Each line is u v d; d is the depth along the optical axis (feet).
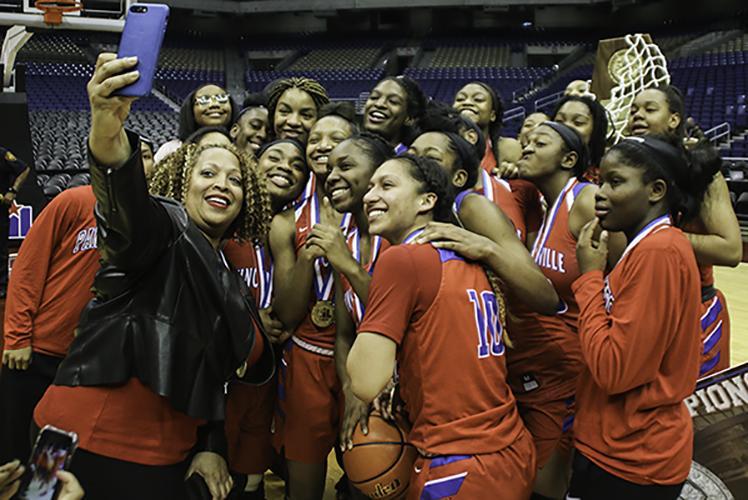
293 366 7.66
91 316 5.17
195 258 5.14
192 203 5.78
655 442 5.47
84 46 64.95
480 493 5.49
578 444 5.88
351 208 7.16
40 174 24.27
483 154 9.44
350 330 7.37
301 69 67.82
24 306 7.52
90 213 7.60
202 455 5.49
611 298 5.56
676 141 5.87
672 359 5.46
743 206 28.58
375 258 7.36
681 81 51.24
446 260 5.71
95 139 4.32
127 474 4.99
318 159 7.77
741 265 27.96
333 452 10.70
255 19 72.95
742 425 7.55
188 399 5.07
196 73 67.10
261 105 11.29
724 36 59.67
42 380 7.68
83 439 4.94
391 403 6.58
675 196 5.70
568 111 9.66
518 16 68.85
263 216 6.22
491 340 5.77
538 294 6.31
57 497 4.14
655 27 65.57
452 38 70.08
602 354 5.37
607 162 5.79
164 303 5.04
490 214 6.62
